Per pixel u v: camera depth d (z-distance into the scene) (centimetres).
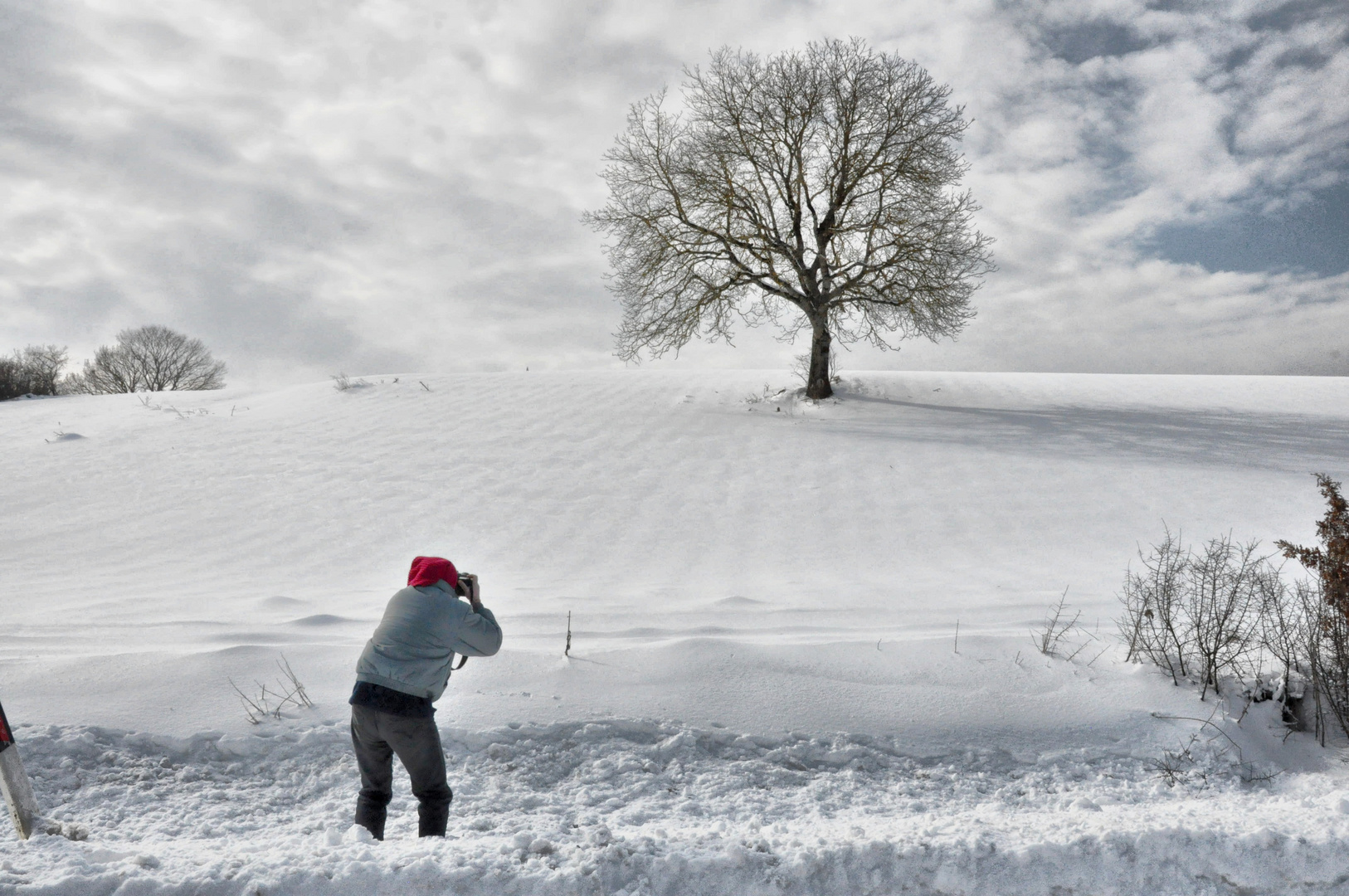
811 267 2777
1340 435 2280
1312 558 607
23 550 1454
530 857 322
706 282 2717
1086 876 334
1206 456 2042
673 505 1748
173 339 6906
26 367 5644
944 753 523
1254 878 334
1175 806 446
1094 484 1805
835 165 2667
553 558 1398
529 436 2347
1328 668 581
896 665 623
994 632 778
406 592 394
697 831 390
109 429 2531
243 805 446
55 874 292
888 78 2583
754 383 3089
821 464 2045
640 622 869
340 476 1972
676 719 538
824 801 466
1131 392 3014
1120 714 566
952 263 2547
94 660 598
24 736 483
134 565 1357
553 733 519
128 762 475
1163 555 791
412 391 2920
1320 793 483
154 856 316
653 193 2738
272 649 630
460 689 568
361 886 296
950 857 335
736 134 2706
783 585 1179
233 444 2292
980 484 1841
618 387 3017
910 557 1379
